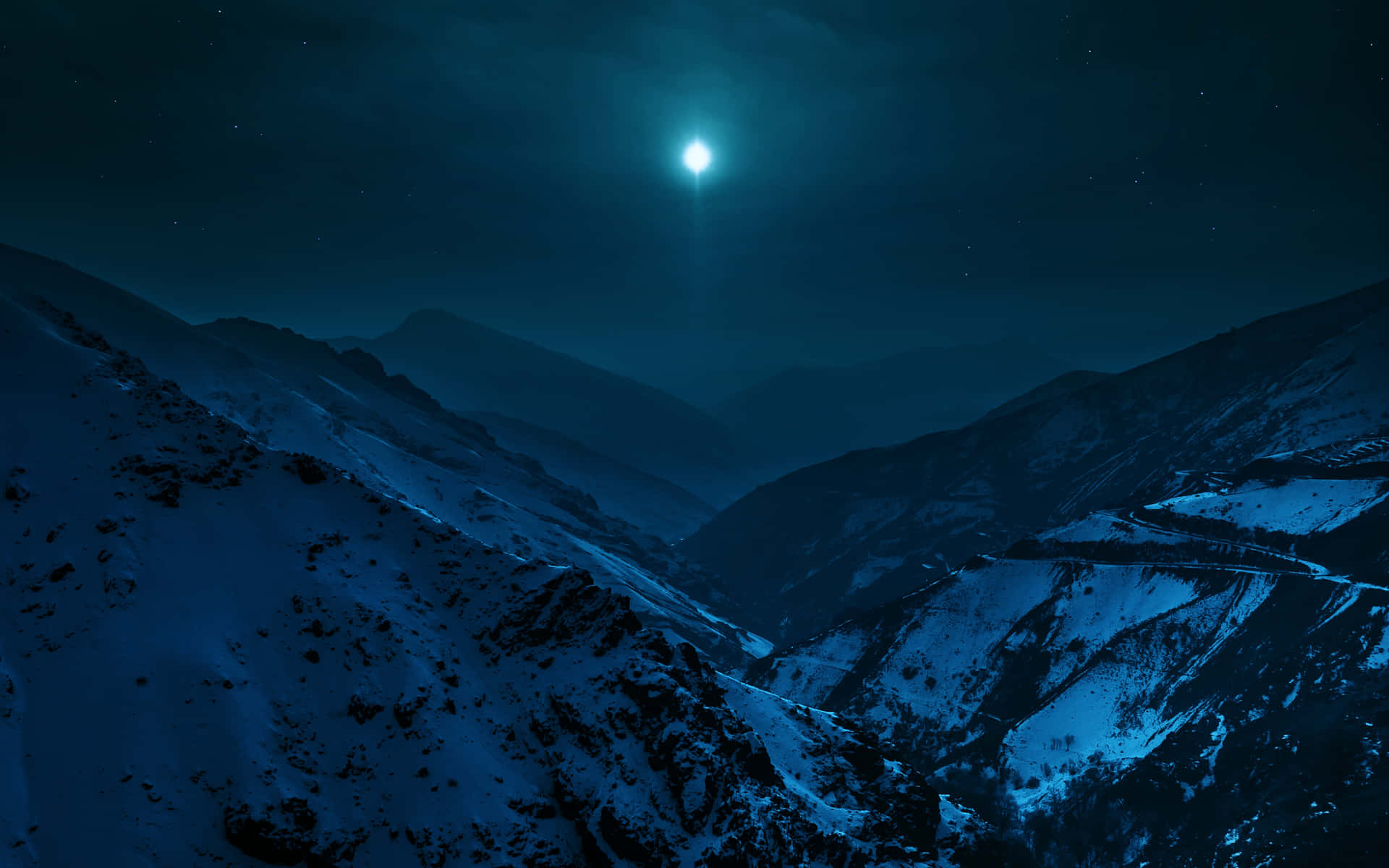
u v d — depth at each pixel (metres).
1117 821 179.12
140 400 146.38
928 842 143.00
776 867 111.00
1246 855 152.25
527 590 142.75
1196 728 195.50
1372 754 164.25
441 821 107.56
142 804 96.06
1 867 86.94
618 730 123.06
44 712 101.88
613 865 109.50
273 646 119.00
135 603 115.19
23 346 147.50
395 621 128.62
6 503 123.25
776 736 149.75
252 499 140.75
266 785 101.81
